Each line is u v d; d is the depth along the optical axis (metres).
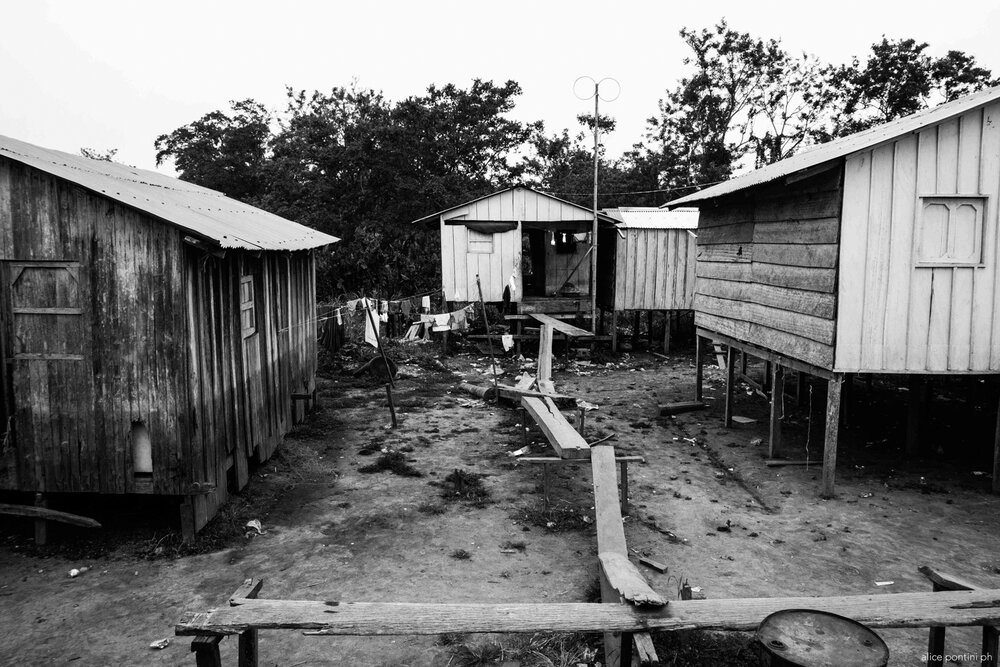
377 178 30.52
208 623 3.96
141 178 10.34
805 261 9.20
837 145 10.30
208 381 7.50
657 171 38.03
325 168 31.20
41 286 7.15
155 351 7.09
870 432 11.70
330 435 11.68
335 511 8.43
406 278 25.39
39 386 7.26
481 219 19.45
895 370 8.67
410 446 11.04
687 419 12.82
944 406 13.16
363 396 14.48
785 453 10.63
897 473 9.67
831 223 8.55
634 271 19.62
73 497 8.32
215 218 8.85
